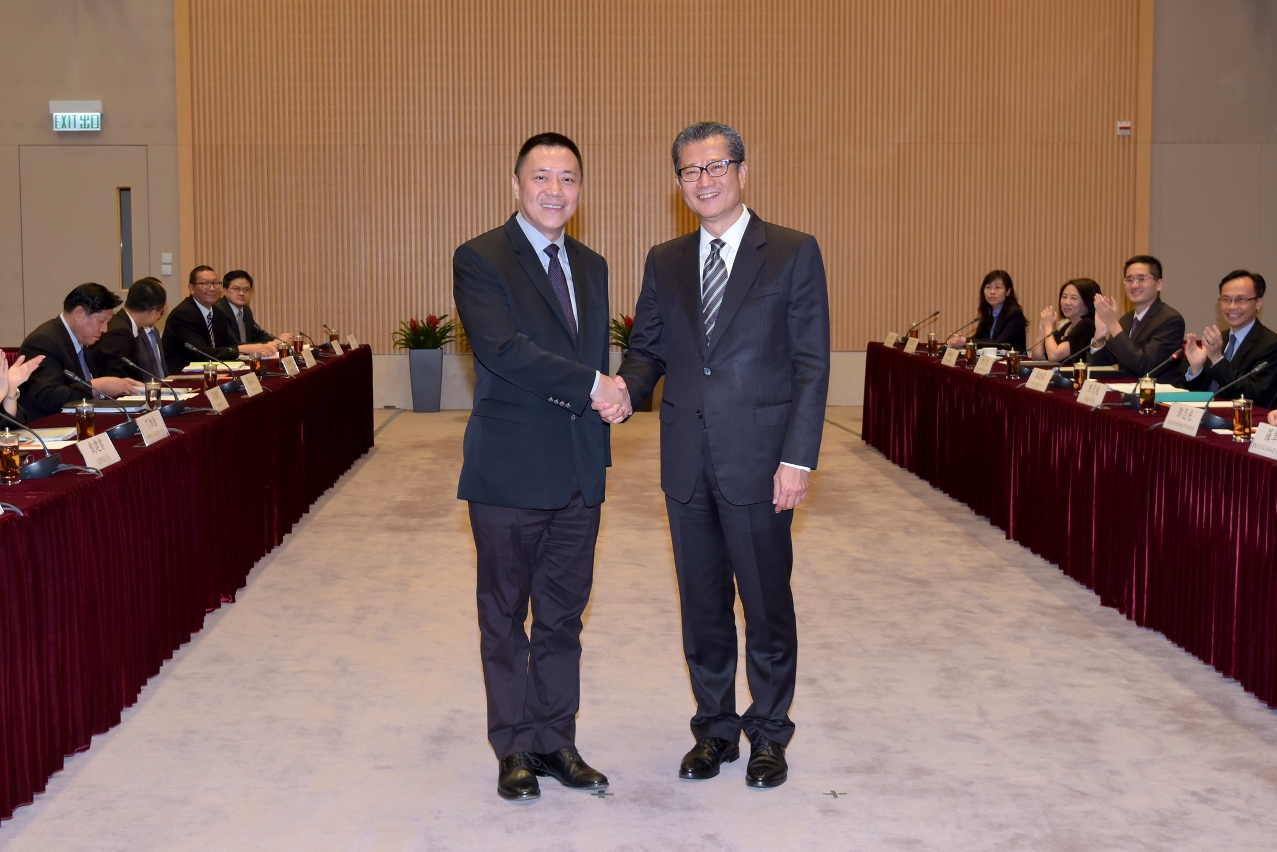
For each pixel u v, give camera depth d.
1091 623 3.95
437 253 10.12
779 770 2.62
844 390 10.36
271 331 10.11
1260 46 9.98
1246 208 10.12
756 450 2.53
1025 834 2.39
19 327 9.90
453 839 2.38
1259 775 2.69
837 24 10.00
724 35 10.01
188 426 3.88
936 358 6.96
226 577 4.18
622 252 10.15
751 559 2.58
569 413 2.53
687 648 2.73
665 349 2.70
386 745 2.90
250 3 9.84
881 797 2.57
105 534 2.93
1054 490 4.72
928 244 10.18
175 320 6.91
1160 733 2.95
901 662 3.54
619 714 3.12
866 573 4.66
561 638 2.64
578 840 2.38
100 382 4.69
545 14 9.98
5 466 2.79
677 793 2.60
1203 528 3.44
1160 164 10.09
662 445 2.65
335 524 5.61
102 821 2.46
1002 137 10.09
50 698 2.64
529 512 2.53
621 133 10.06
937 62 10.04
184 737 2.94
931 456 6.70
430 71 9.98
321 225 10.05
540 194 2.45
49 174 9.83
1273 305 10.21
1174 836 2.38
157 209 9.91
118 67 9.80
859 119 10.08
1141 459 3.86
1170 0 9.95
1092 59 10.00
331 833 2.41
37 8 9.70
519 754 2.61
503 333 2.41
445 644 3.74
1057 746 2.87
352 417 7.34
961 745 2.88
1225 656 3.34
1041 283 10.20
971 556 4.96
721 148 2.49
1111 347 5.48
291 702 3.20
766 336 2.53
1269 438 3.19
